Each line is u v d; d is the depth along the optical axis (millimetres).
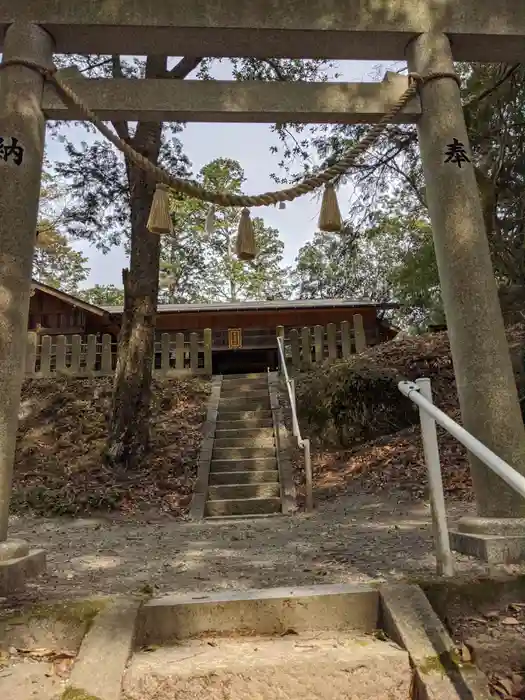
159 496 7184
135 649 2324
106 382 11188
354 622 2512
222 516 6711
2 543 2971
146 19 3791
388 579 2764
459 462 7160
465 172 3758
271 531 5152
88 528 5914
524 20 4078
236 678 2119
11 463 3139
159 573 3311
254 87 3982
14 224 3357
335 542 4246
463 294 3547
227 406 9961
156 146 9023
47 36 3758
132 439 8086
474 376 3428
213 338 15516
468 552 3143
